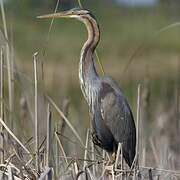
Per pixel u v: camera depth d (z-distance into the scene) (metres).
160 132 15.59
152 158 12.81
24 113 13.40
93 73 11.88
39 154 10.06
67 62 35.16
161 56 40.72
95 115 11.90
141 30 48.06
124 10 54.09
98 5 54.59
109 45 44.69
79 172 9.57
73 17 11.82
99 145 11.85
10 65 11.66
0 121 10.21
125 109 11.74
